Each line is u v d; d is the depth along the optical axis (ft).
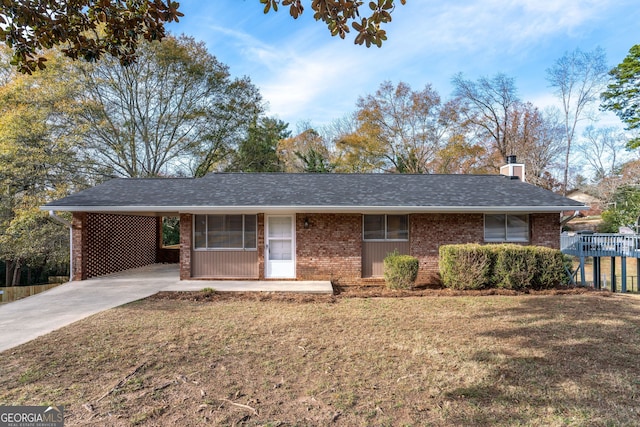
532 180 97.76
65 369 15.35
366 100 104.27
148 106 76.18
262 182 43.16
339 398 12.83
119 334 20.16
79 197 37.78
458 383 14.02
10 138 54.60
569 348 17.95
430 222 38.32
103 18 15.02
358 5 12.07
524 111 100.27
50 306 27.14
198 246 38.73
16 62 14.06
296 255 38.09
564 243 48.96
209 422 11.23
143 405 12.30
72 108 61.62
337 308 26.63
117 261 45.88
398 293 31.96
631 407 12.23
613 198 86.74
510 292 32.14
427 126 103.24
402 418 11.51
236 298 30.14
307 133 118.73
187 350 17.63
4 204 55.52
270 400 12.69
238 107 85.66
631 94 79.87
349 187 41.27
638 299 30.19
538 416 11.64
